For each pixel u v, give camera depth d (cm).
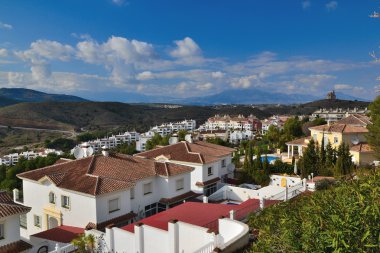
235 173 5234
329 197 1108
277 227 1173
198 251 1680
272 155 7912
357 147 5494
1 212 2447
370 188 983
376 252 789
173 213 2553
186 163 4447
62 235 2845
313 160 4825
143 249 2072
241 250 1627
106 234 2217
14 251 2466
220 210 2619
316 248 816
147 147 10062
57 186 3162
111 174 3403
